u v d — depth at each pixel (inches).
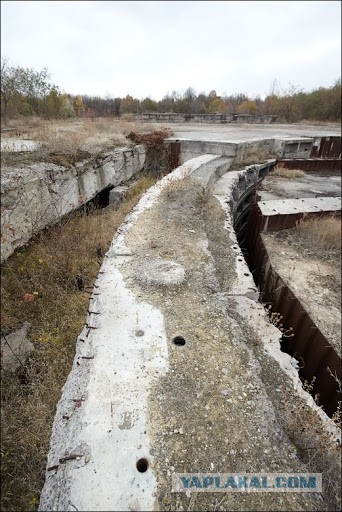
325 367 159.6
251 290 160.1
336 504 79.0
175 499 75.8
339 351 184.2
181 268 166.1
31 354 177.6
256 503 76.9
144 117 1088.8
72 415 94.3
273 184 458.3
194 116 1090.1
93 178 359.9
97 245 265.9
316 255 287.0
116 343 118.4
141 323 128.8
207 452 85.7
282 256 281.1
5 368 167.3
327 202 357.4
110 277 158.2
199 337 123.6
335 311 217.8
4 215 229.0
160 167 503.8
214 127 879.1
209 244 202.5
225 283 165.6
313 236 307.4
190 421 92.7
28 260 247.3
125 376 105.3
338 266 271.7
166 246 190.2
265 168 505.4
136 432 88.8
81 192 339.9
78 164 333.7
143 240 196.5
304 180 488.1
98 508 72.7
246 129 850.8
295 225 326.0
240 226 401.1
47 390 154.6
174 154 495.5
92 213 354.0
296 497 78.9
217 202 288.4
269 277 249.0
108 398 97.9
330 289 241.0
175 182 290.7
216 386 104.0
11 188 237.9
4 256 235.6
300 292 235.1
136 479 78.7
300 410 97.5
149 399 98.2
